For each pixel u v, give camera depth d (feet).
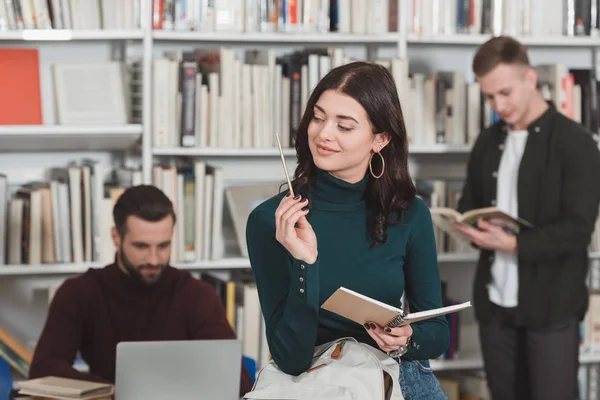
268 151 13.75
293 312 6.58
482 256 13.21
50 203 13.04
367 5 14.03
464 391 15.06
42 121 13.09
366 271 6.94
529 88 12.55
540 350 12.65
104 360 10.68
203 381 8.22
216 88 13.55
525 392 13.14
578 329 12.83
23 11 12.87
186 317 10.83
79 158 14.55
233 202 14.17
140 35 13.21
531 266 12.65
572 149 12.39
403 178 7.05
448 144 14.55
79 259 13.17
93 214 13.17
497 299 13.02
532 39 14.48
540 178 12.60
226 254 14.10
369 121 6.70
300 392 6.53
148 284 10.62
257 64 14.14
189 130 13.42
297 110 13.80
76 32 12.99
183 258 13.50
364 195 7.06
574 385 12.79
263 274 6.89
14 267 12.87
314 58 13.70
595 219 12.43
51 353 10.32
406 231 7.11
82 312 10.67
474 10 14.44
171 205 10.75
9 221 12.92
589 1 14.76
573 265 12.62
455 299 15.65
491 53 12.35
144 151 13.24
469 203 13.64
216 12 13.55
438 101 14.49
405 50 14.17
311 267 6.49
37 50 13.09
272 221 6.79
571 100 14.67
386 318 6.53
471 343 15.07
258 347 13.67
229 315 13.73
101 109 13.39
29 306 14.39
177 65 13.46
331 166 6.73
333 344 6.83
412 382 7.11
